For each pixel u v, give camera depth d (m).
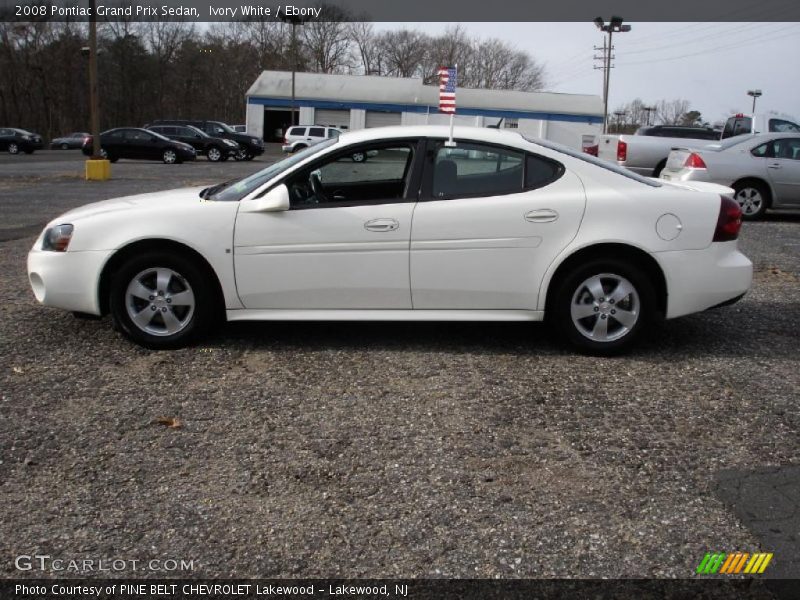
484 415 3.99
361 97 54.94
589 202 4.73
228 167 28.11
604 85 50.25
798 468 3.45
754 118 18.06
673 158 12.54
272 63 76.00
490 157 4.83
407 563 2.71
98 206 5.21
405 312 4.87
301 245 4.73
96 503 3.09
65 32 61.09
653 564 2.71
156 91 68.38
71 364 4.66
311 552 2.78
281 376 4.52
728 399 4.26
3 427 3.76
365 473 3.36
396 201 4.77
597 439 3.73
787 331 5.64
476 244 4.72
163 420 3.84
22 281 6.91
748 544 2.84
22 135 40.72
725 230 4.83
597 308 4.84
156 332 4.90
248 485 3.25
